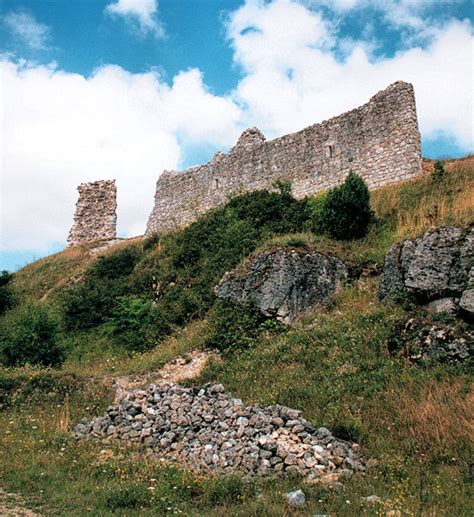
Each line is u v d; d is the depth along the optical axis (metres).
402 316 14.26
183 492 8.40
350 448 9.87
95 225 37.38
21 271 32.59
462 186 21.02
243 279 18.44
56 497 8.06
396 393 11.55
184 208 33.25
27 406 13.91
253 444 9.88
